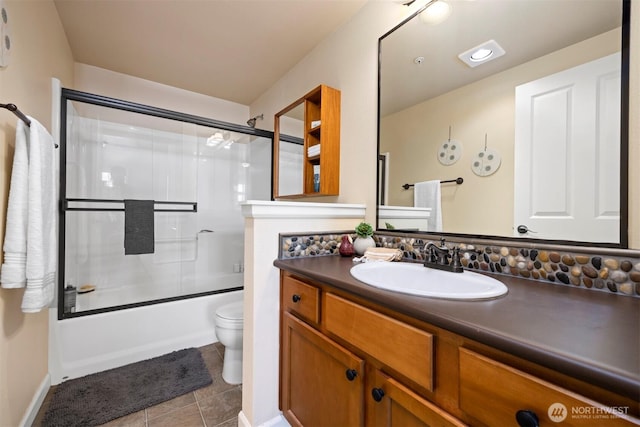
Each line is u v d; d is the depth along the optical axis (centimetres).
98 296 230
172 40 200
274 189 236
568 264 82
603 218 79
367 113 158
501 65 104
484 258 102
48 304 119
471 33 113
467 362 54
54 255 125
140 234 220
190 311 207
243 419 125
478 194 109
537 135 93
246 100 305
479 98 110
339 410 89
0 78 103
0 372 103
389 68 146
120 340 180
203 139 293
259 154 282
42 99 151
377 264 111
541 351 42
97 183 236
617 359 39
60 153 177
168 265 273
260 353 122
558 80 89
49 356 156
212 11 169
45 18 153
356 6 163
